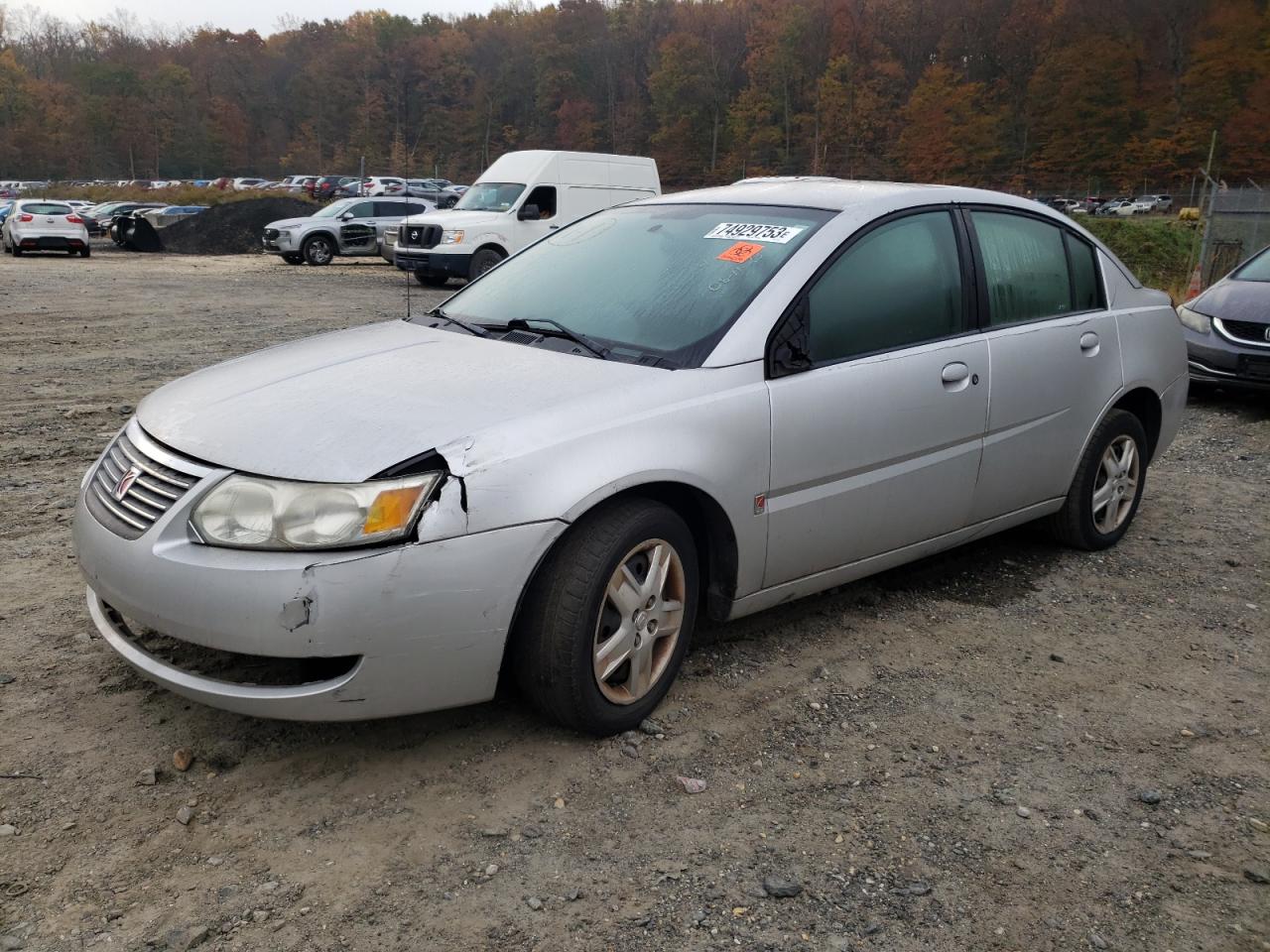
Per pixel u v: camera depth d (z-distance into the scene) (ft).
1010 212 14.38
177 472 9.21
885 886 8.21
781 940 7.56
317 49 517.55
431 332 12.26
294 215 109.40
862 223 12.25
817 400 11.24
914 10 347.97
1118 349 15.49
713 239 12.53
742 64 369.71
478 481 8.88
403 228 62.08
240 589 8.47
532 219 61.16
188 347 35.27
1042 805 9.38
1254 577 15.25
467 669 9.09
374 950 7.32
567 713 9.71
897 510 12.43
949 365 12.65
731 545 10.83
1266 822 9.25
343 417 9.45
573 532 9.54
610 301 12.03
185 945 7.30
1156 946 7.66
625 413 9.86
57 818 8.66
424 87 468.34
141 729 10.08
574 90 432.66
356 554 8.50
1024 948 7.59
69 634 12.06
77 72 462.60
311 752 9.79
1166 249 114.01
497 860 8.33
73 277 65.10
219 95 492.54
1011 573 15.12
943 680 11.71
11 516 16.30
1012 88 321.73
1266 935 7.82
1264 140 263.90
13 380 28.40
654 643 10.41
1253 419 26.68
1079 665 12.22
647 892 8.03
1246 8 271.90
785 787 9.49
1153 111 284.82
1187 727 10.89
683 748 10.07
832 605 13.73
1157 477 20.89
